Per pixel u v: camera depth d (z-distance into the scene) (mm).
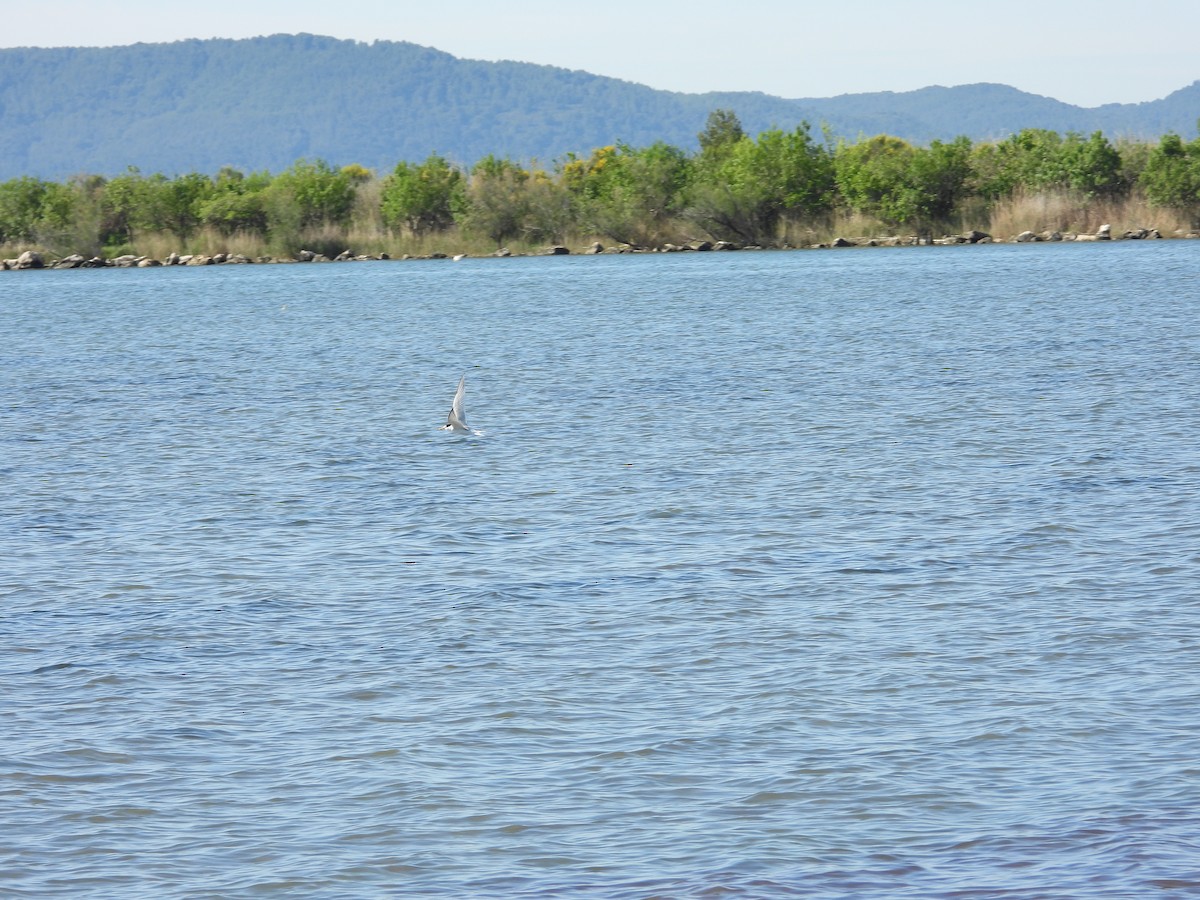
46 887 26219
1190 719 32250
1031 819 27891
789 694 34594
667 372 97188
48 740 32562
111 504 58281
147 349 124938
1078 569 44625
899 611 41000
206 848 27594
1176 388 81188
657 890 25719
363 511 56031
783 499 56219
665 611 41500
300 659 37969
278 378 100875
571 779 30219
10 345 131000
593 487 59469
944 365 96000
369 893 25906
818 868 26344
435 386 93875
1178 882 25406
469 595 43562
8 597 44406
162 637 40031
